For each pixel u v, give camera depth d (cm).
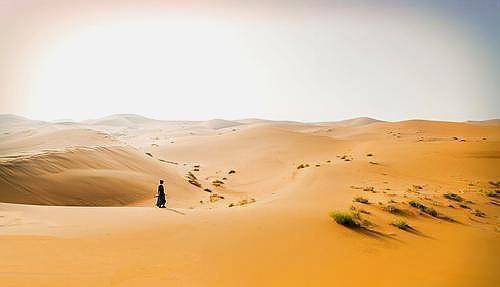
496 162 3734
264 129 9300
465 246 1194
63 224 1141
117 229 1094
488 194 2452
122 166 3441
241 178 4941
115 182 2777
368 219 1479
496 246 1204
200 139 9200
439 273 888
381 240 1174
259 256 921
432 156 4162
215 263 856
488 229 1554
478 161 3769
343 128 13725
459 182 2994
